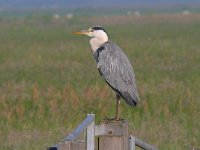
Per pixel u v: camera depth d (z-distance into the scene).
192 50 44.50
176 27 92.44
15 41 64.50
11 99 21.80
